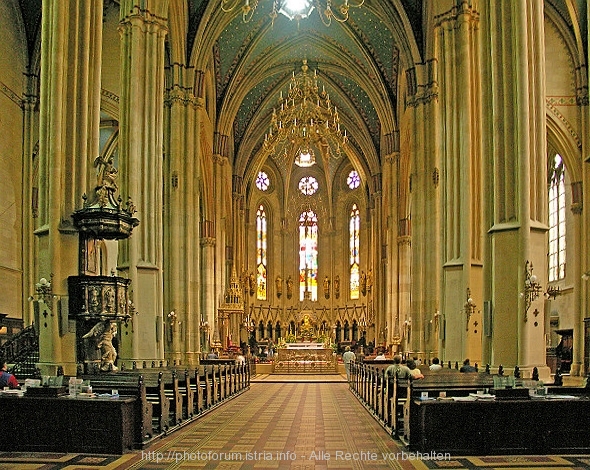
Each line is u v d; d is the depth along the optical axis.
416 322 30.95
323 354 44.50
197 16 32.28
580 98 28.62
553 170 37.09
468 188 23.45
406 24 32.25
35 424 11.38
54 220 17.20
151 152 24.38
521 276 16.50
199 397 17.62
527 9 17.08
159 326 23.98
